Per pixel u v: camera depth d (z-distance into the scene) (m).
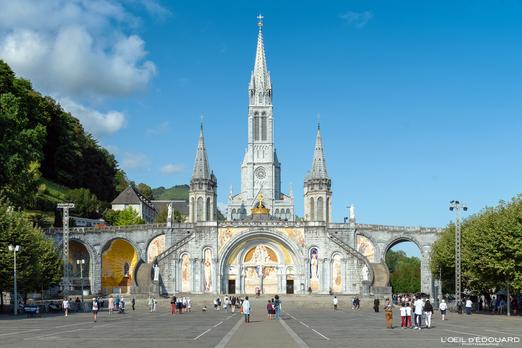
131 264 111.56
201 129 134.25
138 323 53.03
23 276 67.81
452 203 69.69
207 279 107.19
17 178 86.69
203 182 132.12
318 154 129.00
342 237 109.94
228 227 108.31
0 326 48.31
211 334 40.69
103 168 161.62
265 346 32.28
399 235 110.38
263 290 109.06
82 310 77.44
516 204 66.44
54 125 138.88
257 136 194.00
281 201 191.88
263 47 199.00
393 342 34.31
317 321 56.72
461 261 74.81
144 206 171.62
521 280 62.12
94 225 126.25
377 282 103.50
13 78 109.88
